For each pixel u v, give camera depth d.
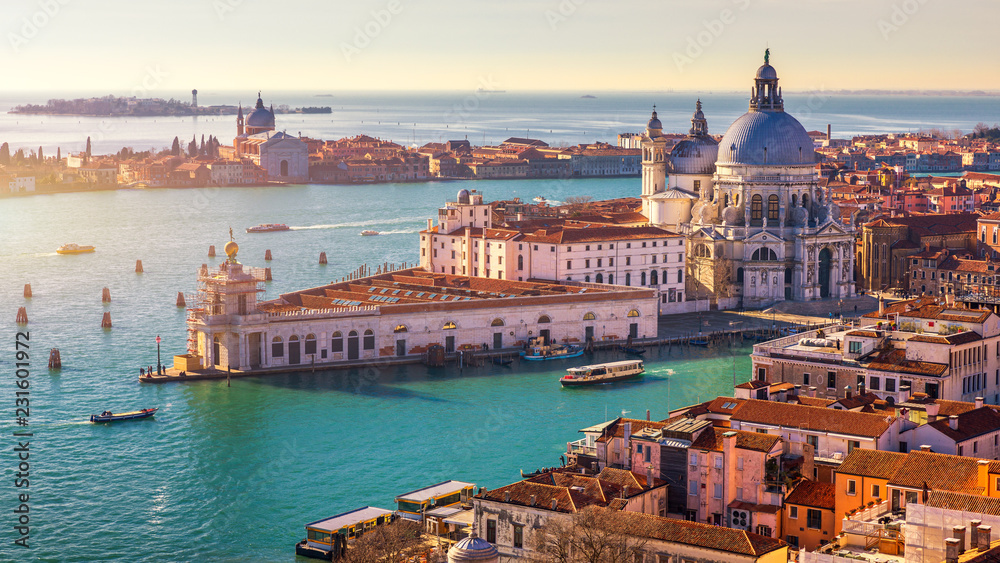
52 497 192.12
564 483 146.00
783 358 191.62
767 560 125.56
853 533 128.38
